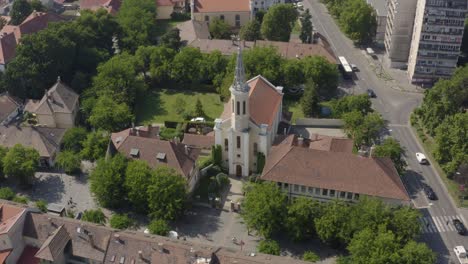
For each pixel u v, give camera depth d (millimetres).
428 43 197125
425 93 183625
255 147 149500
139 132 154750
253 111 149750
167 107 194250
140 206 136375
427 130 173875
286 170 136875
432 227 134250
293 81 196250
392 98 198375
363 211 121312
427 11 190750
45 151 157875
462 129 152500
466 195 144500
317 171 134875
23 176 148375
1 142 161000
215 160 154500
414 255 109875
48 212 132750
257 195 127938
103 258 113312
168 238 117812
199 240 130375
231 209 140625
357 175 131875
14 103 186750
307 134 174125
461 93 176750
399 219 118625
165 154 142375
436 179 152500
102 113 169625
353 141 151250
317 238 129250
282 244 128375
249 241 129875
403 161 153875
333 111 180875
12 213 122312
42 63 194625
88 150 157625
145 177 133875
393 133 176000
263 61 195000
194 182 148125
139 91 196125
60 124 178250
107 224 134000
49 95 177250
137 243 112562
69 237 117750
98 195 138875
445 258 124625
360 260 111438
